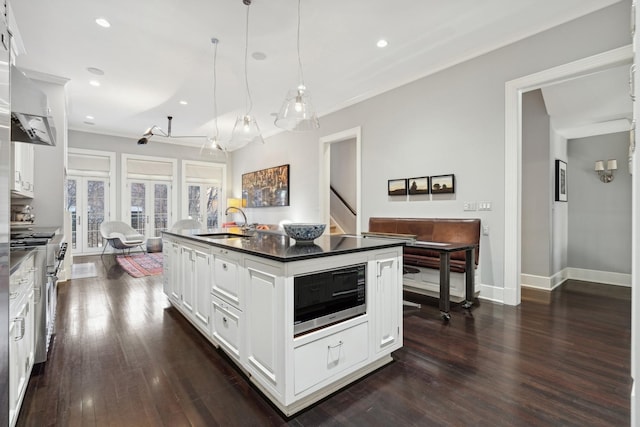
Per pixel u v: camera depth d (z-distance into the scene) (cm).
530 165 432
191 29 323
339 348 180
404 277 395
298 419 158
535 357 221
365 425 153
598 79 346
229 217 910
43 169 429
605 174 458
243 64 400
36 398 174
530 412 162
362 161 507
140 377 197
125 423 155
